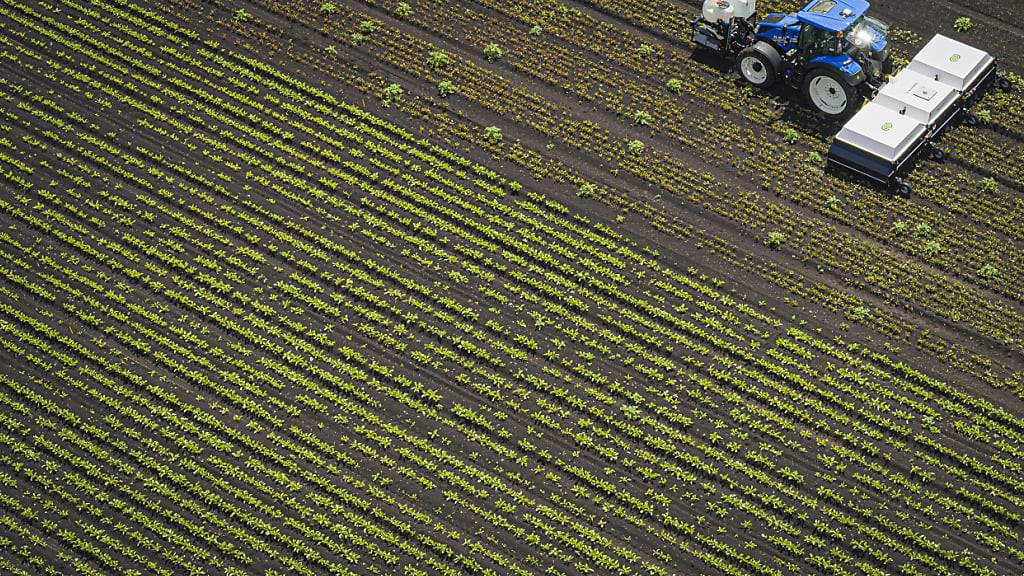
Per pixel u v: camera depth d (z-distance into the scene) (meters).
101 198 38.22
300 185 38.41
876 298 35.22
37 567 30.73
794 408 33.00
